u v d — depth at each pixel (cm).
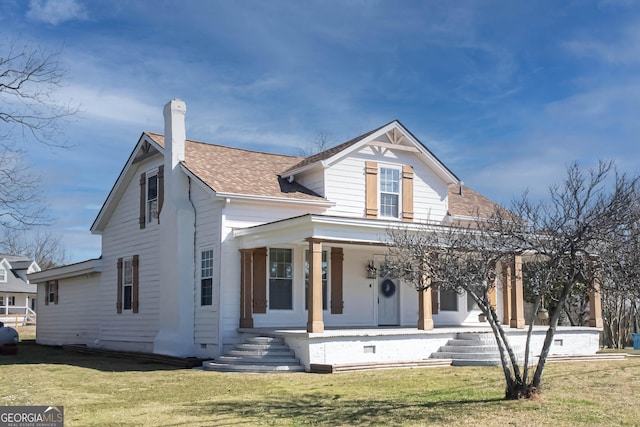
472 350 1814
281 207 2055
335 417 1016
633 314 2655
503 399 1141
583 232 1012
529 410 1037
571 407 1062
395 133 2228
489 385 1323
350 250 2147
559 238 1048
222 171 2159
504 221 1194
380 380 1433
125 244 2517
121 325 2486
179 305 2038
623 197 1025
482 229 1205
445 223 2295
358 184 2180
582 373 1532
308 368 1631
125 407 1133
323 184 2131
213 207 2009
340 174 2155
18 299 6191
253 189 2055
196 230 2091
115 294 2561
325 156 2164
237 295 1956
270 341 1747
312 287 1670
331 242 1780
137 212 2452
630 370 1597
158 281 2262
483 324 2342
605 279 1069
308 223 1680
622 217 1010
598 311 2125
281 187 2161
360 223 1720
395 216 2231
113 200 2589
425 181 2316
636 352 2183
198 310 2041
